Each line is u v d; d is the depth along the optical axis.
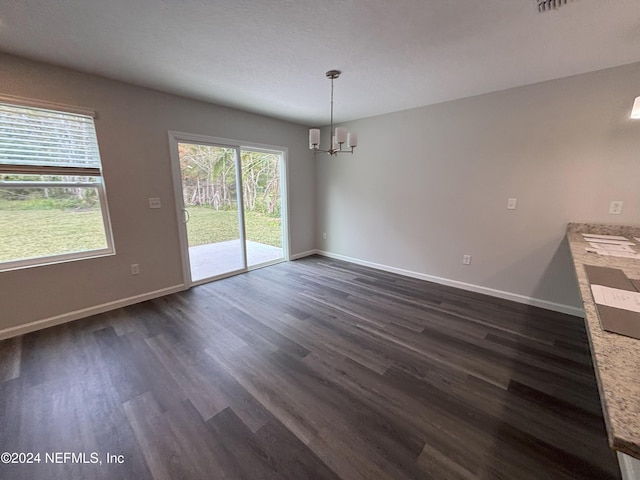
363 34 1.93
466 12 1.68
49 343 2.35
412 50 2.14
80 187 2.71
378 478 1.27
